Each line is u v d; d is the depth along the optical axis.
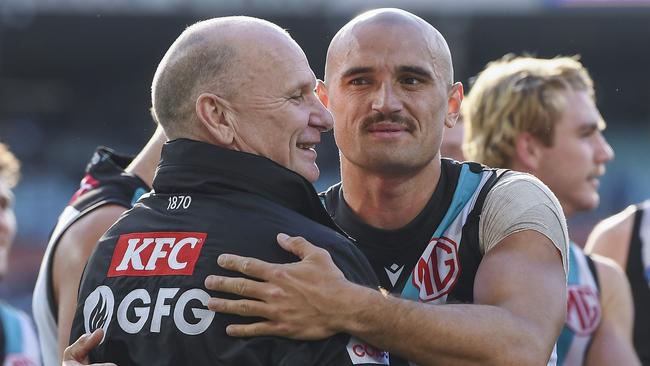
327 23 20.16
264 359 2.71
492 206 3.30
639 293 5.41
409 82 3.28
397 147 3.27
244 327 2.72
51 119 26.41
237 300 2.74
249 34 2.98
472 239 3.32
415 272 3.36
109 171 3.88
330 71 3.42
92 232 3.64
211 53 2.95
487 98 5.00
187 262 2.83
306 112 3.03
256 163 2.91
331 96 3.40
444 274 3.33
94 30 22.58
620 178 23.39
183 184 2.98
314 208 2.99
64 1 19.97
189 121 2.99
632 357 4.89
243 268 2.76
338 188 3.65
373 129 3.29
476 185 3.42
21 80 26.59
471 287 3.31
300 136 3.04
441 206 3.40
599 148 5.02
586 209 5.09
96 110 26.38
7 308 6.11
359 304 2.77
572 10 19.61
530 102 4.88
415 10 19.09
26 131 25.55
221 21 3.03
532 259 3.14
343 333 2.80
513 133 4.92
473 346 2.87
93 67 25.98
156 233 2.94
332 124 3.11
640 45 23.19
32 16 21.34
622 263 5.47
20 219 21.36
